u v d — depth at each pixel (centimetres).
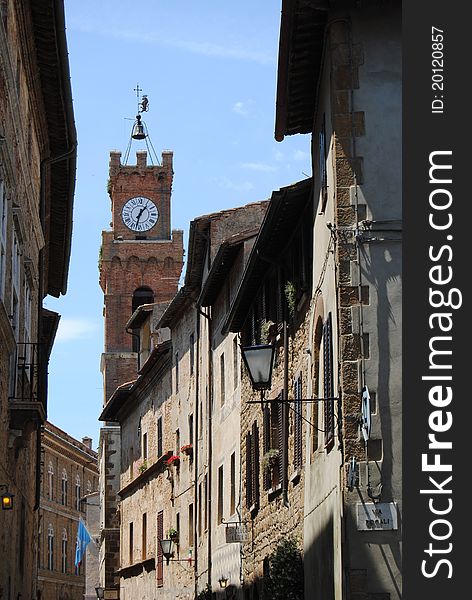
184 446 4831
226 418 3934
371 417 1900
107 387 8688
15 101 2628
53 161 3566
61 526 9838
